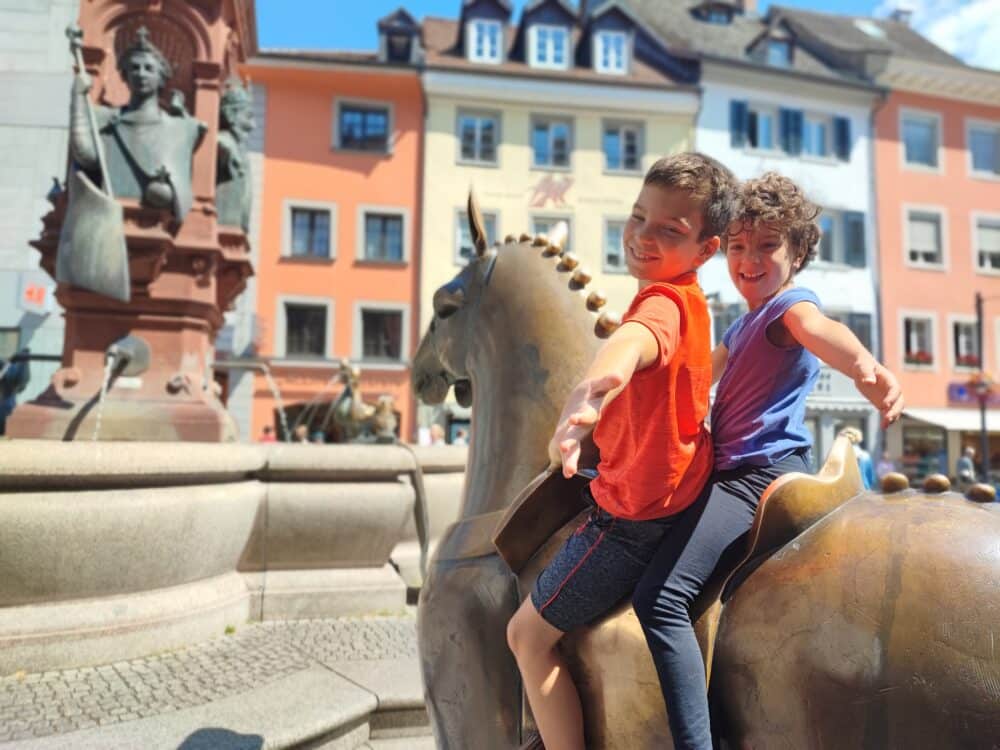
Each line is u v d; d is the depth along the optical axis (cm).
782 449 139
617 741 137
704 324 135
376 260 2494
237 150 598
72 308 503
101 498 277
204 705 242
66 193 516
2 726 223
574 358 186
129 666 284
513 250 207
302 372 2417
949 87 2886
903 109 2870
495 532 162
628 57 2722
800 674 115
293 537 373
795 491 127
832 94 2786
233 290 594
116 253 468
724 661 126
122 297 468
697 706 123
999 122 2961
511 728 167
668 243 137
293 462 375
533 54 2698
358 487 381
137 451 286
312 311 2480
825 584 117
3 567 262
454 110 2556
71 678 267
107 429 473
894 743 105
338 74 2497
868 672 108
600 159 2620
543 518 162
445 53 2720
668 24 3109
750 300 153
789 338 142
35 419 469
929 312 2797
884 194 2811
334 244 2486
